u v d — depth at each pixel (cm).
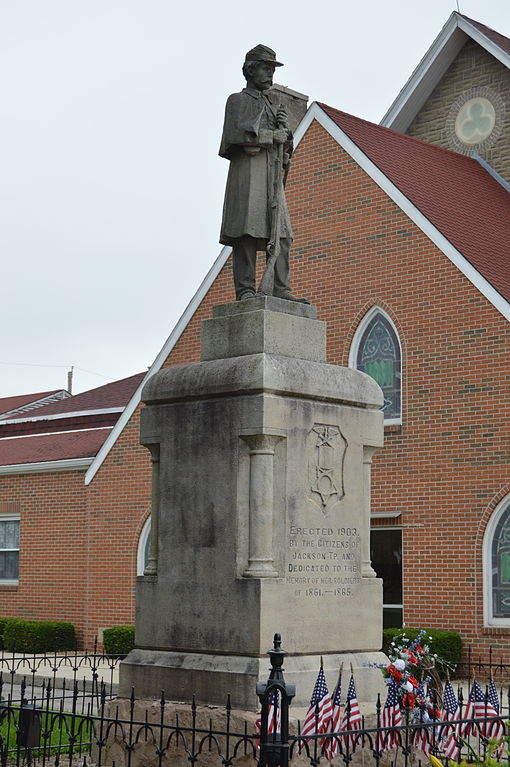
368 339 2503
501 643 2202
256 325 1197
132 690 1059
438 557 2312
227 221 1257
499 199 2808
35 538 3078
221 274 2734
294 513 1164
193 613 1170
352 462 1228
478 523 2266
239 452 1158
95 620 2898
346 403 1228
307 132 2661
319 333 1243
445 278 2367
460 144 3128
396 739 1048
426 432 2361
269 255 1240
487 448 2272
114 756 1173
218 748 988
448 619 2283
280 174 1254
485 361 2291
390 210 2480
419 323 2402
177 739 1033
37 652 2853
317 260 2598
